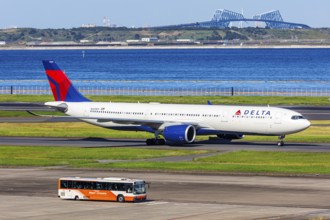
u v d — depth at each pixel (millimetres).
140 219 174125
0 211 186125
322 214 180750
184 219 173625
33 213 183125
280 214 180500
